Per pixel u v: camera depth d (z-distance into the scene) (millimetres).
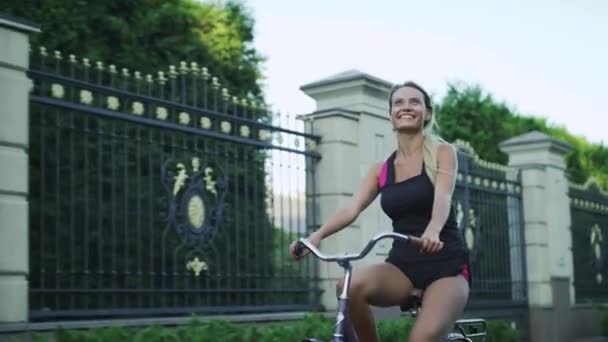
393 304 3832
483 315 11719
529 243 12961
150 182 7391
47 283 9688
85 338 5797
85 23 11047
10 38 6082
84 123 6918
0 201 5871
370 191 4102
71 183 6746
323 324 7250
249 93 13773
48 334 6051
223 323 6586
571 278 13648
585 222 14734
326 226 3988
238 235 8227
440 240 3793
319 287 8977
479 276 11977
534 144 13195
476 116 22266
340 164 9000
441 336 3604
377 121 9578
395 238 3545
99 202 6934
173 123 7520
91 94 6887
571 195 14398
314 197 9055
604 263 15250
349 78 9352
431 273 3752
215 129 8000
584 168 23625
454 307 3666
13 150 6012
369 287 3693
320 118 9164
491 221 12422
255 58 14617
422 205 3855
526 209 13055
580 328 13727
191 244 7715
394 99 3984
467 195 11719
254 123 8352
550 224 13164
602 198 15375
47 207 9773
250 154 8969
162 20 12117
